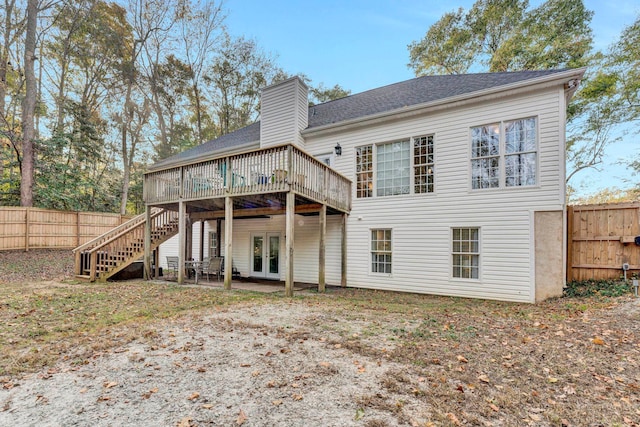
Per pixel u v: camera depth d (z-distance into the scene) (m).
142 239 10.49
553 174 7.10
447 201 8.35
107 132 22.94
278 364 3.28
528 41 16.41
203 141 27.67
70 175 17.64
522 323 4.89
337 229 10.10
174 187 9.36
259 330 4.47
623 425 2.22
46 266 11.31
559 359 3.37
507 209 7.58
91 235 15.96
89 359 3.40
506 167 7.68
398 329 4.53
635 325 4.36
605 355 3.45
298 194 7.50
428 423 2.24
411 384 2.83
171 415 2.34
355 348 3.73
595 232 7.34
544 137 7.22
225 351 3.64
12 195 16.64
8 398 2.59
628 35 13.77
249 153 7.92
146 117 24.72
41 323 4.75
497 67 17.42
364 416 2.33
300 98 10.98
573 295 6.73
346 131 10.10
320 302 6.71
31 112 15.27
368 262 9.46
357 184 9.84
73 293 7.21
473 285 7.89
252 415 2.34
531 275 7.23
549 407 2.46
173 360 3.38
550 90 7.18
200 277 11.26
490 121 7.86
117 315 5.27
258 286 9.29
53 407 2.45
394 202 9.13
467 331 4.45
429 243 8.55
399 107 9.27
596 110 14.80
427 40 20.67
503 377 2.98
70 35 19.56
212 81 26.05
